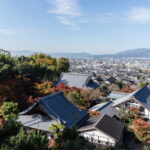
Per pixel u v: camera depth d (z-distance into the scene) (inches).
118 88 2210.9
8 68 1217.4
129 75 5354.3
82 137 730.8
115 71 6515.8
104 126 786.8
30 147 272.5
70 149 324.5
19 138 282.7
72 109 892.0
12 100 845.2
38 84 1183.6
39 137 291.1
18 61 1718.8
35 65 1582.2
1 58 1408.7
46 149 287.7
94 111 1022.4
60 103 862.5
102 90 1812.3
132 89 2112.5
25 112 762.2
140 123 887.7
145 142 844.0
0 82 957.2
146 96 1332.4
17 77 1154.7
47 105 760.3
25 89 1063.0
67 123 725.3
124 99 1245.1
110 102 1348.4
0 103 759.7
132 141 880.9
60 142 362.0
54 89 1159.0
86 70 6279.5
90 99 1294.3
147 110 1140.5
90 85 1752.0
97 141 745.6
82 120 866.1
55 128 617.0
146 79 4392.2
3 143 293.4
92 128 759.1
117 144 743.1
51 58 2573.8
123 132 906.1
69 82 1711.4
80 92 1290.6
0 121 551.5
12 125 346.6
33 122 698.8
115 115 1106.7
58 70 2196.1
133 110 1105.4
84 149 362.0
